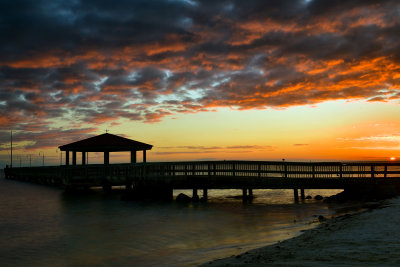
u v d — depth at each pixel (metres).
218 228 13.47
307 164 22.67
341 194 22.78
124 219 15.87
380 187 21.70
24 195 30.19
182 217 16.34
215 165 23.30
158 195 24.14
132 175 26.94
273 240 10.72
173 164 23.97
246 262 6.95
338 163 22.50
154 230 13.17
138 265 8.42
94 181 30.02
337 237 9.00
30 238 11.88
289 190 32.16
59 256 9.51
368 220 11.74
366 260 6.17
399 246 7.26
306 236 10.01
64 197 27.27
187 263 8.30
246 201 23.02
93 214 17.56
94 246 10.64
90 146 29.17
